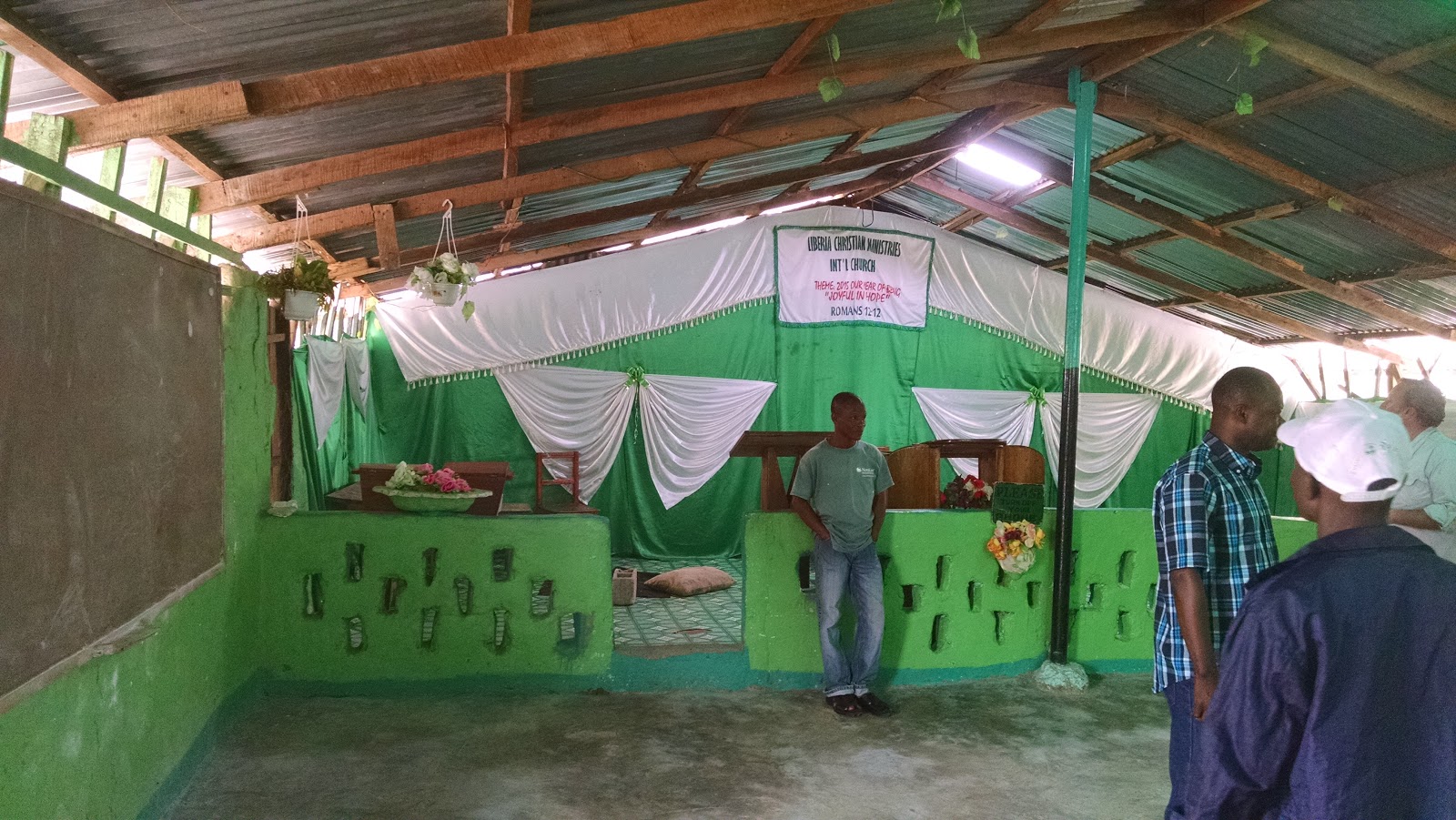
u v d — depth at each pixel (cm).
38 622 238
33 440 237
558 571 520
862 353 1052
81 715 273
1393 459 169
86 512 269
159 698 346
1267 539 275
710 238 1015
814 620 541
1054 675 556
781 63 484
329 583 504
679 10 355
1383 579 161
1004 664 573
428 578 518
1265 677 161
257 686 494
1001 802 397
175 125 305
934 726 485
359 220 539
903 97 645
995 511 564
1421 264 754
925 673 559
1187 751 271
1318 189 686
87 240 273
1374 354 1014
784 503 591
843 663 505
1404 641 158
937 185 1002
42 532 240
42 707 247
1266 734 161
